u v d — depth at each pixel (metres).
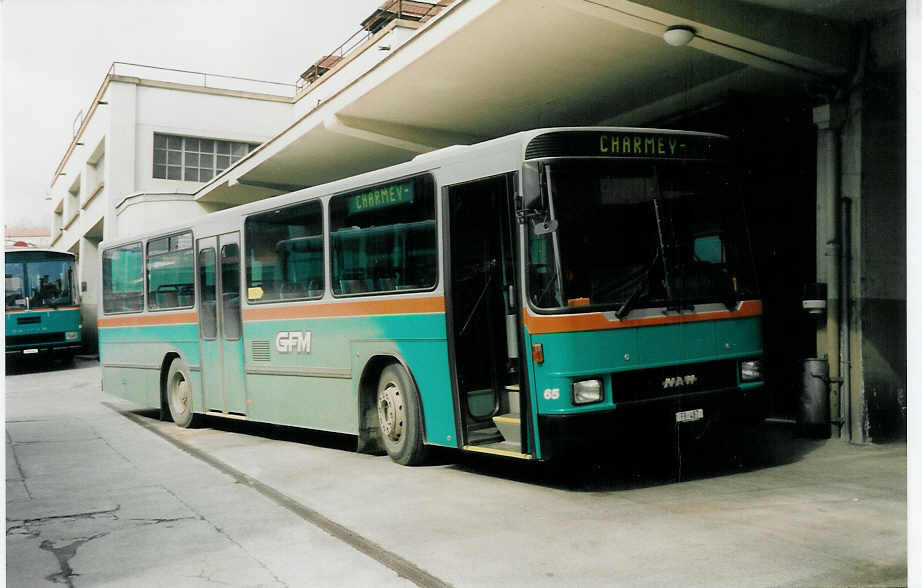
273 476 7.90
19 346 23.20
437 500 6.55
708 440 8.30
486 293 7.46
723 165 7.25
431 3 19.31
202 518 6.30
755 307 7.16
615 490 6.58
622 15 7.54
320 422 9.12
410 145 13.88
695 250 6.92
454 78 10.83
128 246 13.60
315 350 9.13
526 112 12.56
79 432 11.61
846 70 8.23
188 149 25.16
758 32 7.69
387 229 8.09
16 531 6.07
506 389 7.32
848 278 8.41
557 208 6.37
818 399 8.55
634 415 6.34
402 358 7.88
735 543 5.00
